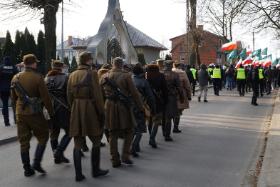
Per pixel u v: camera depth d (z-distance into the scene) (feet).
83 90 24.49
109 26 111.04
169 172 26.63
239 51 146.82
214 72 90.84
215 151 33.27
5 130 41.78
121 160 28.96
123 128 27.20
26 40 114.32
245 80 89.76
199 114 57.21
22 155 25.50
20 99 25.38
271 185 22.48
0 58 102.53
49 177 25.43
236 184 24.04
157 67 33.63
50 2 73.92
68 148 33.73
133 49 123.03
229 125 47.37
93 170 25.31
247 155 31.89
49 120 27.37
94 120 24.66
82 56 25.00
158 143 36.22
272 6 45.42
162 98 33.60
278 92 104.78
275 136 37.91
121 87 27.20
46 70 75.00
